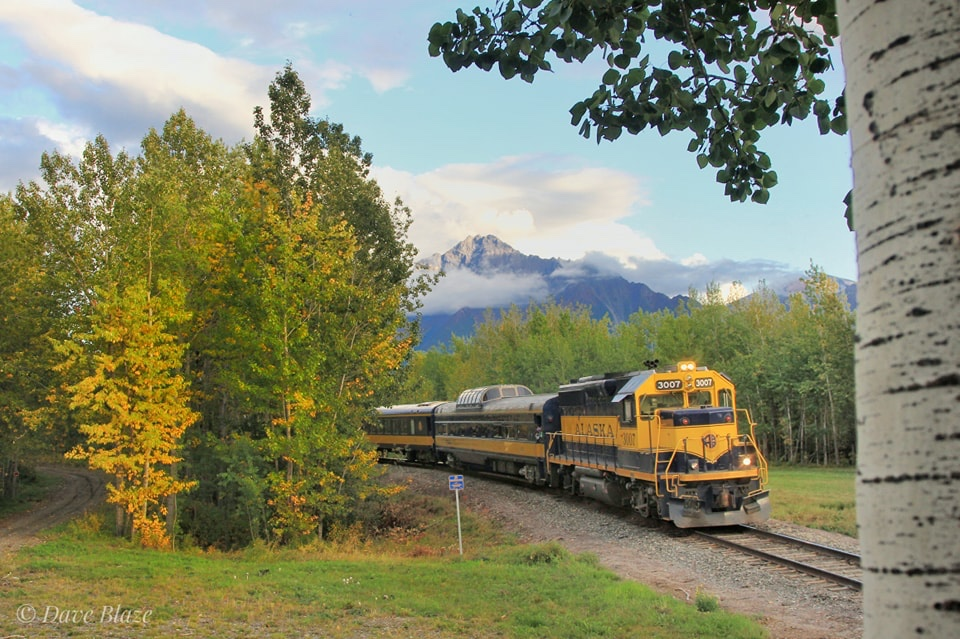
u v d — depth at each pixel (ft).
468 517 96.37
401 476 144.56
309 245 88.79
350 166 114.21
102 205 94.94
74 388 78.79
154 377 83.71
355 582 53.31
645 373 77.51
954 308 6.85
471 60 18.44
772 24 19.17
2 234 111.75
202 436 99.35
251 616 42.80
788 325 208.64
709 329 198.90
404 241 116.16
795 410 193.36
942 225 6.99
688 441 69.82
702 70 19.95
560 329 267.18
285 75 112.68
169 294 85.15
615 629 37.06
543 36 18.07
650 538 68.23
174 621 41.93
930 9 7.25
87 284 91.40
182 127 124.57
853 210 8.13
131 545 81.61
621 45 18.70
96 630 39.40
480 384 260.01
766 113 20.25
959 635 6.54
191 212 106.42
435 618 41.65
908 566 6.89
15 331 107.86
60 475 188.14
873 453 7.39
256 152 110.52
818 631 37.55
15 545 78.74
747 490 69.10
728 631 36.01
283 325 84.94
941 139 7.07
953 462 6.72
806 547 57.98
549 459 102.89
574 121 20.13
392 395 111.24
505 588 48.57
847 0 8.13
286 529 87.35
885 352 7.30
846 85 8.28
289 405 86.99
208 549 90.89
